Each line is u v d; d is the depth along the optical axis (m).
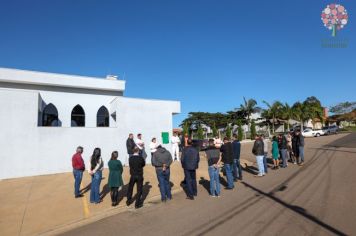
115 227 7.79
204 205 9.39
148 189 12.54
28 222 8.73
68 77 20.73
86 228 7.93
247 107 63.38
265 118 60.06
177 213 8.66
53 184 13.70
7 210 9.94
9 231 8.04
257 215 7.77
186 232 6.87
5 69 19.00
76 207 10.05
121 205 10.10
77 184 11.31
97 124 21.89
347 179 11.92
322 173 13.80
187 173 10.62
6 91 15.68
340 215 7.34
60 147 16.89
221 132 69.50
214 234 6.55
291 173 14.55
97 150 10.67
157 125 20.64
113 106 20.67
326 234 6.12
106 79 22.08
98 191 10.52
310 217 7.30
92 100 21.83
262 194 10.31
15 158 15.62
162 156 10.37
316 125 69.94
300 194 9.87
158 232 7.05
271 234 6.29
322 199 8.98
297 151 17.64
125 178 14.77
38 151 16.23
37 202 10.81
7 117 15.61
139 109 20.03
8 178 15.29
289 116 56.72
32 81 19.61
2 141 15.38
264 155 15.24
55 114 20.52
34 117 16.25
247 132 61.56
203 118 70.88
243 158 22.98
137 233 7.12
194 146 11.02
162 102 21.02
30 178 15.24
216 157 10.70
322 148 26.20
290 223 6.94
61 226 8.27
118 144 18.91
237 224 7.14
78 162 11.36
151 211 9.14
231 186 11.79
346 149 23.98
